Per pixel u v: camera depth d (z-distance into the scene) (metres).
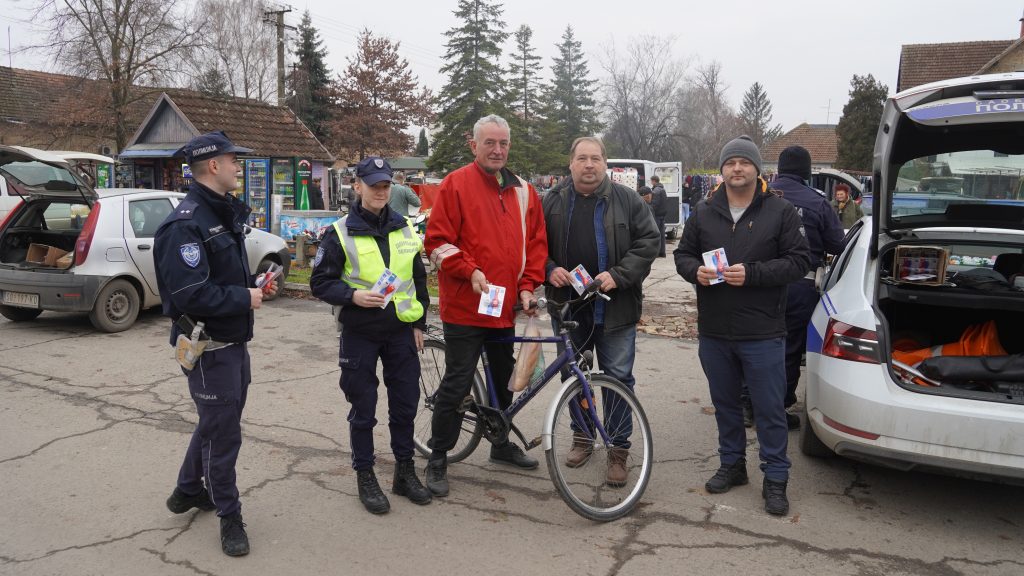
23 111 30.64
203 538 3.41
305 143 19.91
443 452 3.97
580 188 4.00
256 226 16.36
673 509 3.78
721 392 3.96
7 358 6.59
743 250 3.76
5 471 4.12
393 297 3.67
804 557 3.29
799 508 3.80
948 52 33.50
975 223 4.76
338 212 14.41
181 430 4.81
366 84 44.16
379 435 4.84
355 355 3.64
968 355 3.99
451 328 3.82
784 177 4.98
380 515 3.67
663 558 3.27
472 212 3.74
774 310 3.77
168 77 25.62
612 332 4.02
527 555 3.29
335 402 5.48
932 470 3.42
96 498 3.80
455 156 37.31
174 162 18.50
